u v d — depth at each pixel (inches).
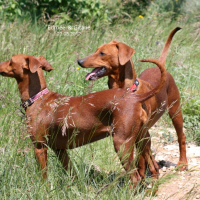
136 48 627.2
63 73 503.8
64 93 475.2
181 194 337.1
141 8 1002.7
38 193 294.0
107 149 402.9
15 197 288.7
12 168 311.0
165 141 465.1
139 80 358.6
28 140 358.3
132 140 317.1
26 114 334.3
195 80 605.3
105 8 880.9
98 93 327.9
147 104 344.5
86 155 381.7
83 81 514.3
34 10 834.2
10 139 337.4
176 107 398.3
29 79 337.4
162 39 698.8
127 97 317.7
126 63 355.3
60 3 839.7
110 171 356.2
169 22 923.4
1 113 415.2
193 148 443.5
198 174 378.0
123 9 965.8
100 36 650.2
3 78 480.1
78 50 588.1
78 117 322.0
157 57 595.8
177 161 416.8
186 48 685.3
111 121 319.0
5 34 605.9
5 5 802.2
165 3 1069.8
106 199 296.0
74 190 296.2
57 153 347.9
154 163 362.3
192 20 922.7
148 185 351.6
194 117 488.1
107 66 358.6
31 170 319.0
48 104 331.6
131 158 321.1
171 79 396.8
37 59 330.6
